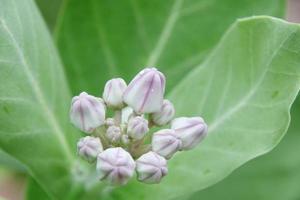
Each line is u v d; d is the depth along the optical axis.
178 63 0.59
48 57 0.53
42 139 0.53
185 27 0.60
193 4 0.60
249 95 0.53
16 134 0.53
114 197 0.54
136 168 0.50
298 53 0.51
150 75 0.50
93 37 0.59
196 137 0.51
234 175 0.63
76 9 0.58
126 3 0.59
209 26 0.60
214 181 0.53
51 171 0.54
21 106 0.53
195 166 0.53
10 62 0.52
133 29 0.59
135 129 0.50
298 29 0.51
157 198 0.53
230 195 0.62
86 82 0.58
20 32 0.52
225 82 0.54
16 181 0.77
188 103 0.55
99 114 0.50
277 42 0.52
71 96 0.58
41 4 0.66
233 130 0.53
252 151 0.52
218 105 0.54
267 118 0.52
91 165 0.53
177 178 0.54
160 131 0.50
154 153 0.50
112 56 0.59
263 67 0.52
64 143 0.54
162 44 0.59
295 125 0.64
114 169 0.49
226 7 0.59
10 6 0.52
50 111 0.54
